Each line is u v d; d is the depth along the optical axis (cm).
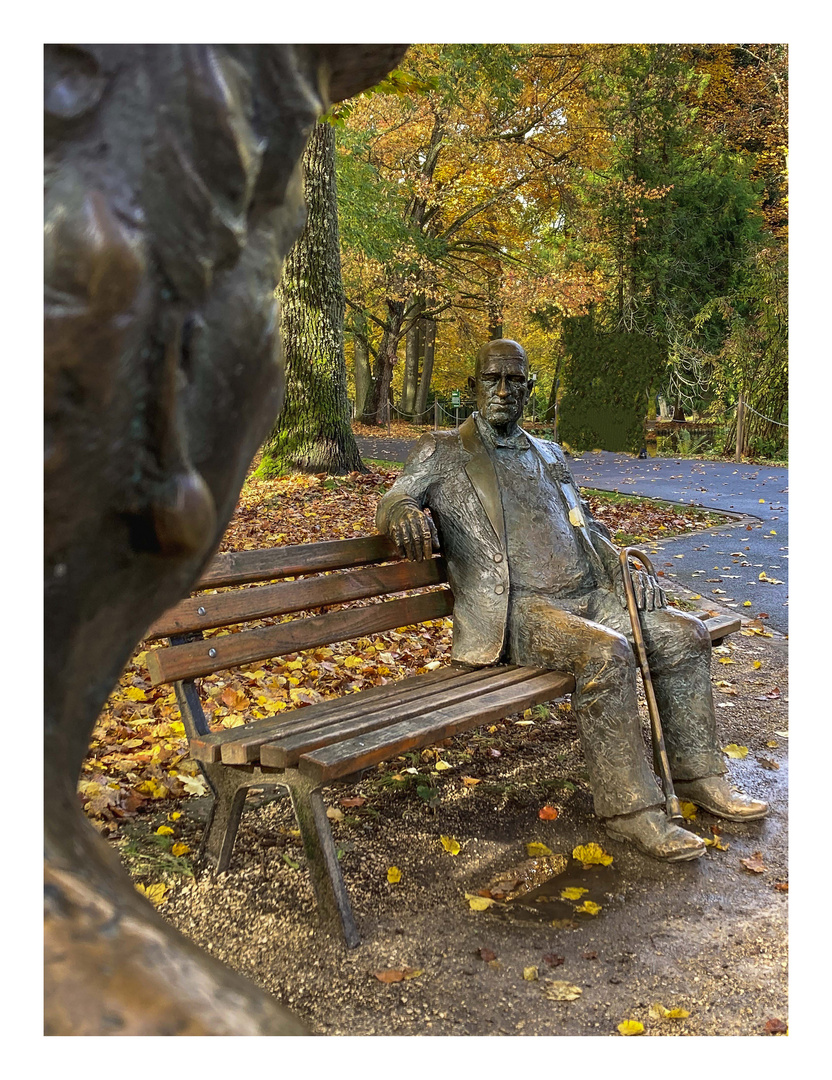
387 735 261
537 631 330
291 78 76
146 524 73
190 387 73
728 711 434
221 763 269
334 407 1103
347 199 1889
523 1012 217
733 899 271
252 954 238
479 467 361
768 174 2364
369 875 280
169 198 67
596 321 2147
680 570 733
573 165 2233
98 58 63
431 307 2555
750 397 1839
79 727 79
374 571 346
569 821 319
